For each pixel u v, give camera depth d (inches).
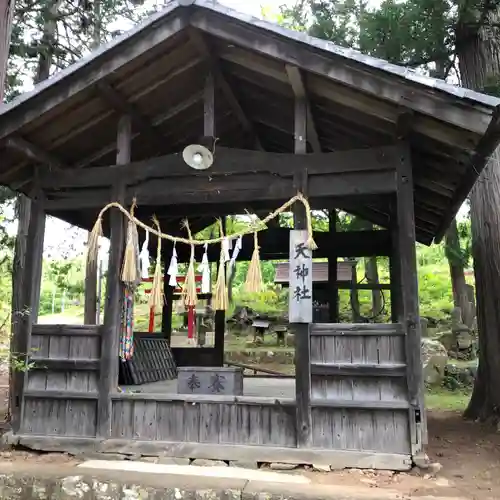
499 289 261.4
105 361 194.9
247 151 197.3
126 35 182.2
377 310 562.6
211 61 193.6
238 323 670.5
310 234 185.5
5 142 198.2
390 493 149.1
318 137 238.8
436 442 225.0
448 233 458.3
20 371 203.9
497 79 249.9
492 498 146.9
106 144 234.2
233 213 242.8
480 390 276.8
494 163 266.7
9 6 182.5
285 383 308.3
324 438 174.6
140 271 209.3
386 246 307.1
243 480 161.8
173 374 319.3
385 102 175.6
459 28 267.6
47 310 1016.2
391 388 172.4
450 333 528.7
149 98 209.8
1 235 333.4
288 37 169.6
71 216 247.6
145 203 205.3
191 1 173.3
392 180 184.7
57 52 333.1
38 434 196.5
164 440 186.7
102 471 171.6
